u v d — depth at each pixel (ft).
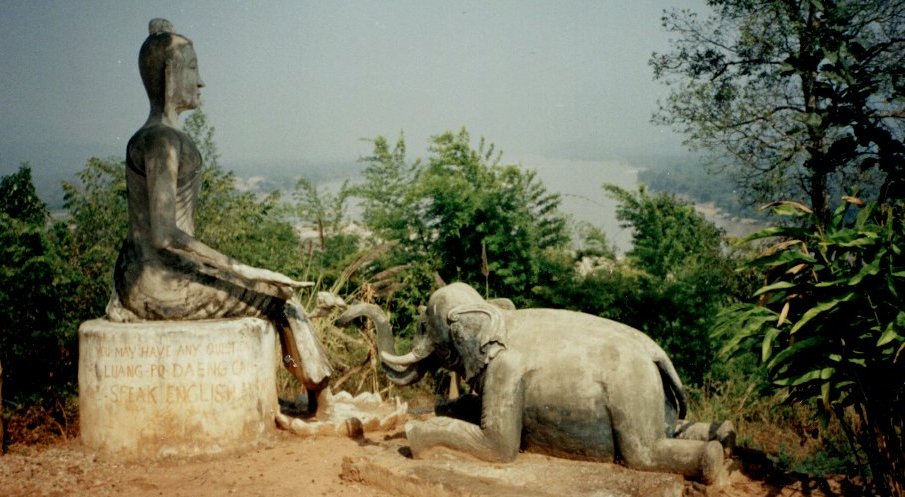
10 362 23.13
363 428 21.30
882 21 32.12
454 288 19.15
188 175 20.36
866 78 17.99
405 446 18.93
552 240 39.75
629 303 32.96
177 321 19.69
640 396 16.65
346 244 42.63
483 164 39.19
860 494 16.49
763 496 16.35
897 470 15.11
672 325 31.91
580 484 15.67
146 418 18.67
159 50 20.26
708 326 31.24
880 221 16.22
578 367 17.04
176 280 19.69
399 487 16.60
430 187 36.55
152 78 20.40
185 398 18.79
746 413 25.63
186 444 18.78
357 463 17.49
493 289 35.88
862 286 14.90
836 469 19.19
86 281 25.18
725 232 44.14
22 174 26.55
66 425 22.66
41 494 16.80
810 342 15.17
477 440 17.20
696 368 31.09
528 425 17.40
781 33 36.83
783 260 15.61
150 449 18.66
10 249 22.53
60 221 27.73
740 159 40.45
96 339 18.95
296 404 23.68
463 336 18.08
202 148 35.12
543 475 16.25
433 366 19.94
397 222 37.78
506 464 17.02
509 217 35.81
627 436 16.55
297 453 19.52
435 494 15.94
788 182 39.11
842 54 17.70
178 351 18.76
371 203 44.62
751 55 38.73
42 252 23.34
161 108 20.39
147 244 19.79
